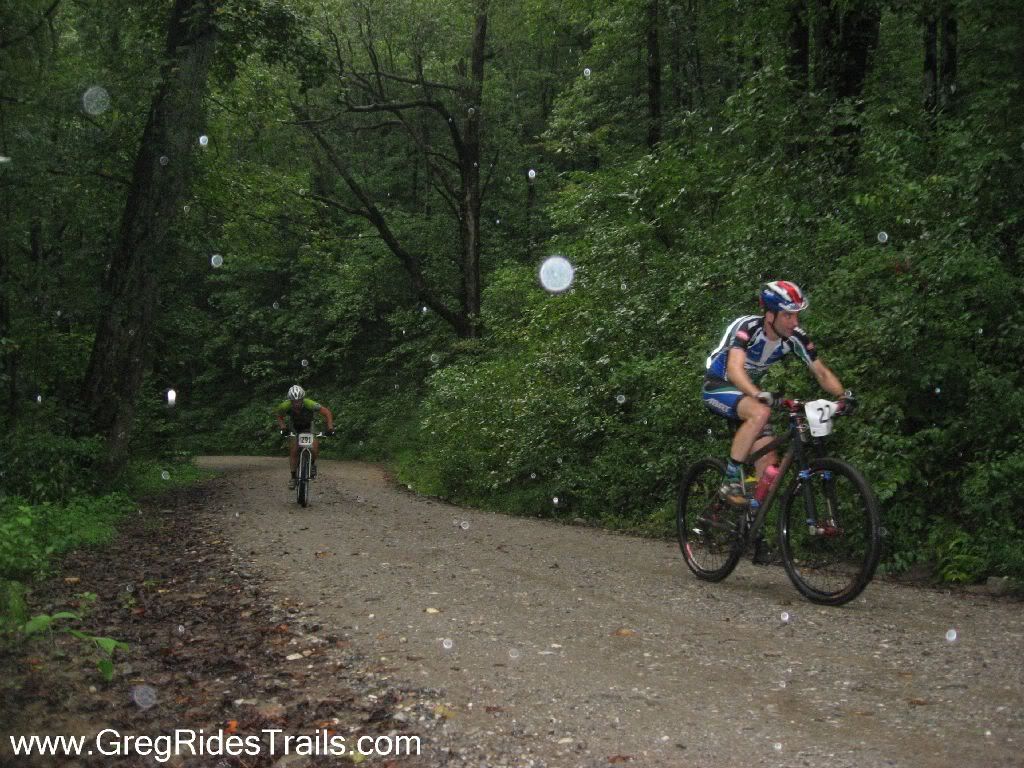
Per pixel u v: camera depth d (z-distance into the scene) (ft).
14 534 23.98
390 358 108.58
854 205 33.83
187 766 10.39
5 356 44.60
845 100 36.70
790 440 19.56
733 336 19.62
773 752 10.36
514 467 41.22
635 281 44.29
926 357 25.22
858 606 17.98
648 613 17.47
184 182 46.34
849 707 11.80
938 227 27.58
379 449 99.04
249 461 91.20
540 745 10.75
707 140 47.06
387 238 85.71
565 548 26.71
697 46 64.80
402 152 111.14
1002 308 25.29
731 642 15.19
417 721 11.59
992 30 33.14
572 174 56.49
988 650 14.38
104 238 51.03
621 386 39.24
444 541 28.48
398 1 78.69
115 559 26.27
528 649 14.90
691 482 22.17
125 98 43.83
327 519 35.70
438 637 15.74
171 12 48.39
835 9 41.04
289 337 127.24
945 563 21.27
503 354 67.62
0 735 11.00
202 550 27.61
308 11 52.44
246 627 17.04
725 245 37.19
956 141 29.40
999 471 21.29
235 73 51.11
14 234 45.68
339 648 15.21
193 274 62.54
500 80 96.32
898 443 23.80
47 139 43.65
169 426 67.21
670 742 10.75
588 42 90.02
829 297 29.01
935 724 11.07
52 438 40.24
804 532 19.07
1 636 14.17
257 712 12.11
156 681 13.55
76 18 45.78
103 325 45.32
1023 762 9.86
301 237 79.66
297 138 79.87
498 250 101.55
